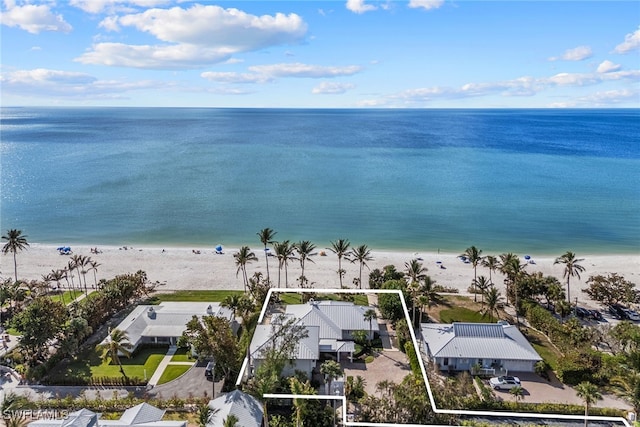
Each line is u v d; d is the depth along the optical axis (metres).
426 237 125.81
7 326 66.31
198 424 49.69
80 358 63.66
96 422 43.88
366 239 124.31
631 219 140.50
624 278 96.06
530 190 175.38
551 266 104.00
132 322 68.12
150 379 58.69
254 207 153.25
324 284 92.12
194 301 82.94
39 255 110.69
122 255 110.31
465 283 92.81
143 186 182.25
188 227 134.25
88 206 155.00
